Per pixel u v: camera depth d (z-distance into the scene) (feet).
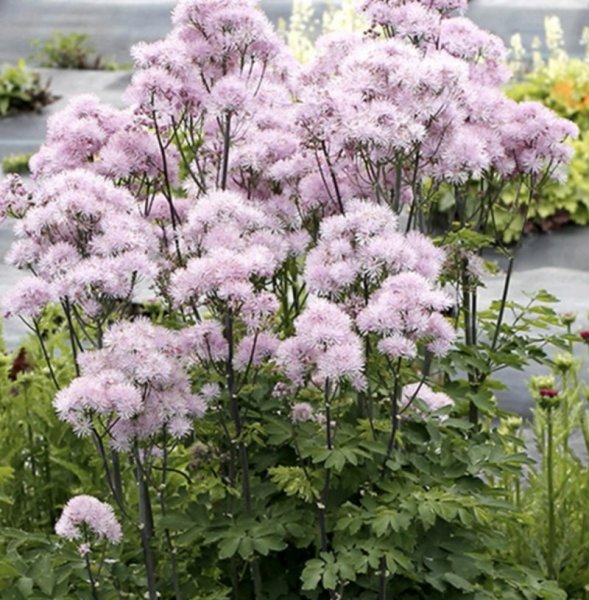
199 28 17.90
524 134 18.56
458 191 20.20
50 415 20.10
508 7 93.61
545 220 46.85
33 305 15.21
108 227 15.29
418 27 18.02
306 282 15.65
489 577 16.79
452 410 19.01
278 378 16.65
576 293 40.75
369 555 15.06
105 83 73.10
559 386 30.22
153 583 15.15
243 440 15.66
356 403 17.12
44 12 97.86
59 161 17.35
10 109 67.10
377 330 14.58
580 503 21.12
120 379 14.21
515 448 19.75
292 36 56.03
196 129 18.78
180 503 15.70
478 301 39.45
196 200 18.42
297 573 16.71
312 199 17.49
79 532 14.17
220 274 14.70
